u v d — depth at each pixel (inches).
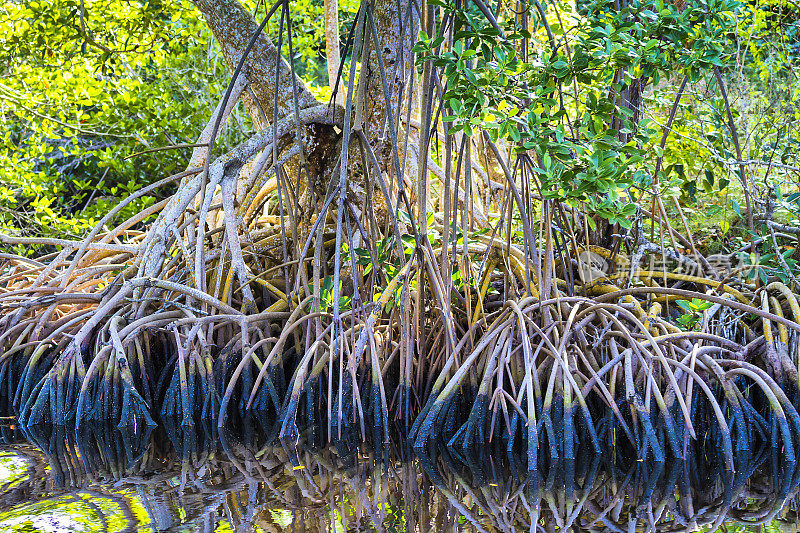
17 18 380.5
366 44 223.6
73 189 632.4
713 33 210.7
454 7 182.9
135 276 276.1
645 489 169.3
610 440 204.5
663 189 229.5
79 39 351.9
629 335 205.0
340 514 149.6
